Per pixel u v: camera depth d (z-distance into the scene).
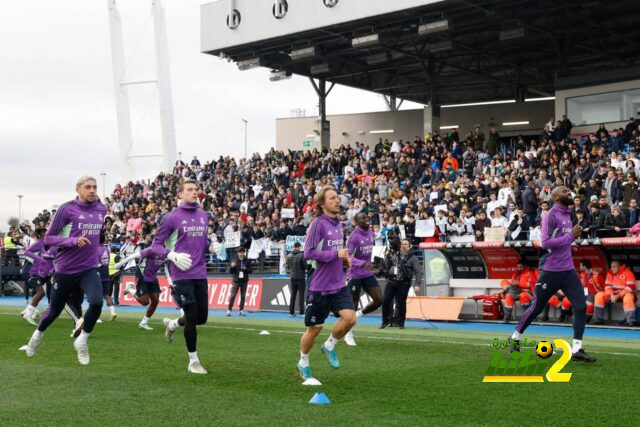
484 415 6.65
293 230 26.25
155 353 11.16
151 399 7.36
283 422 6.34
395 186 27.23
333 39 32.06
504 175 24.91
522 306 18.53
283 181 33.16
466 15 29.36
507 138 40.81
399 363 10.08
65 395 7.59
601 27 31.56
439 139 32.25
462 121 41.78
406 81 42.59
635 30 32.94
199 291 9.09
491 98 45.50
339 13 28.47
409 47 35.12
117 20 45.25
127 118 45.38
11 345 12.27
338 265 8.34
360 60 36.81
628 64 38.31
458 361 10.25
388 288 16.55
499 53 36.69
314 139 46.38
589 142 26.03
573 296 9.85
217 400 7.32
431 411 6.81
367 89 41.53
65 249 9.57
